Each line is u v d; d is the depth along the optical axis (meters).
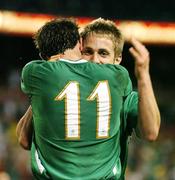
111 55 12.19
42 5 64.06
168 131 61.75
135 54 10.73
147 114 10.87
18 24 57.56
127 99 11.72
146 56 10.71
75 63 11.45
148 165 47.81
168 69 75.19
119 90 11.42
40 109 11.33
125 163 11.91
